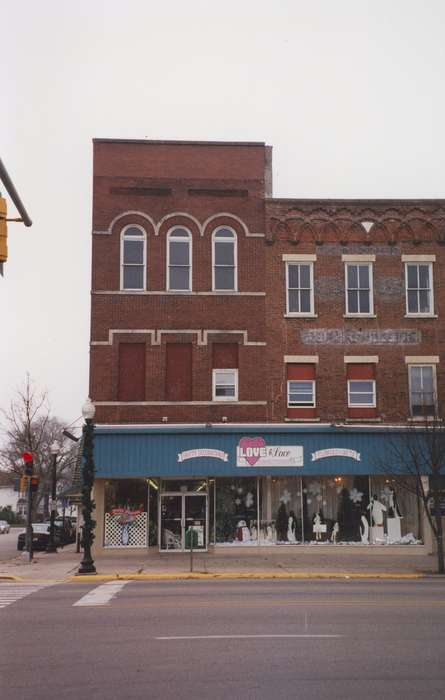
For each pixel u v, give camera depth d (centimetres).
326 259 3083
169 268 3034
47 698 836
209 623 1284
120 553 2881
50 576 2281
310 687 878
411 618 1338
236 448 2881
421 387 3048
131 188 3056
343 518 2942
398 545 2927
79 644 1120
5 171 1169
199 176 3088
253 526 2923
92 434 2438
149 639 1149
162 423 2919
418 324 3075
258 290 3036
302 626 1253
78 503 3656
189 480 2947
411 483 2916
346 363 3030
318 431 2916
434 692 859
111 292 2981
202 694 848
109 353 2953
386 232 3116
